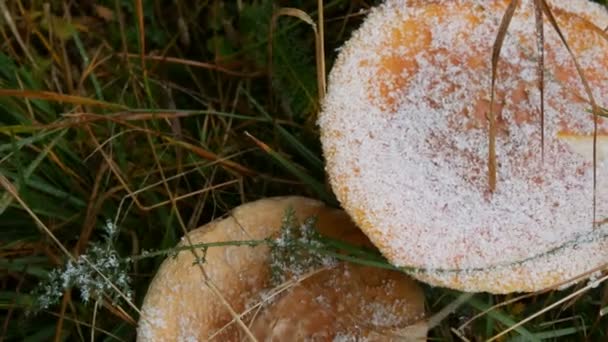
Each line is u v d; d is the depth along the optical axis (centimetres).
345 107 46
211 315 48
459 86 47
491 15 47
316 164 54
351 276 49
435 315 50
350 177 46
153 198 54
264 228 49
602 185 47
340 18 56
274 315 49
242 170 54
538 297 53
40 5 57
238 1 57
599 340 53
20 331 52
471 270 46
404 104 46
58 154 53
